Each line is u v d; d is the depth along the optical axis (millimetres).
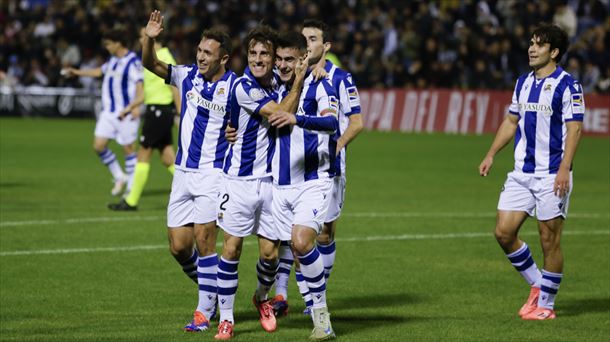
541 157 21328
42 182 46875
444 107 80250
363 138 75500
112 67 41156
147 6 101125
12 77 98312
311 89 19094
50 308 21984
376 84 85250
